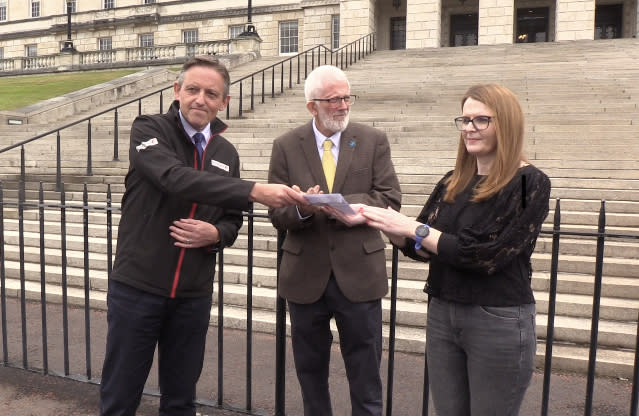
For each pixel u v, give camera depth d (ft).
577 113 28.84
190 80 7.71
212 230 7.86
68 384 11.54
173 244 7.86
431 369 7.20
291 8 96.63
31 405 10.57
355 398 8.33
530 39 86.69
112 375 7.97
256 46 70.90
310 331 8.46
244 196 7.14
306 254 8.29
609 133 24.52
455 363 6.95
